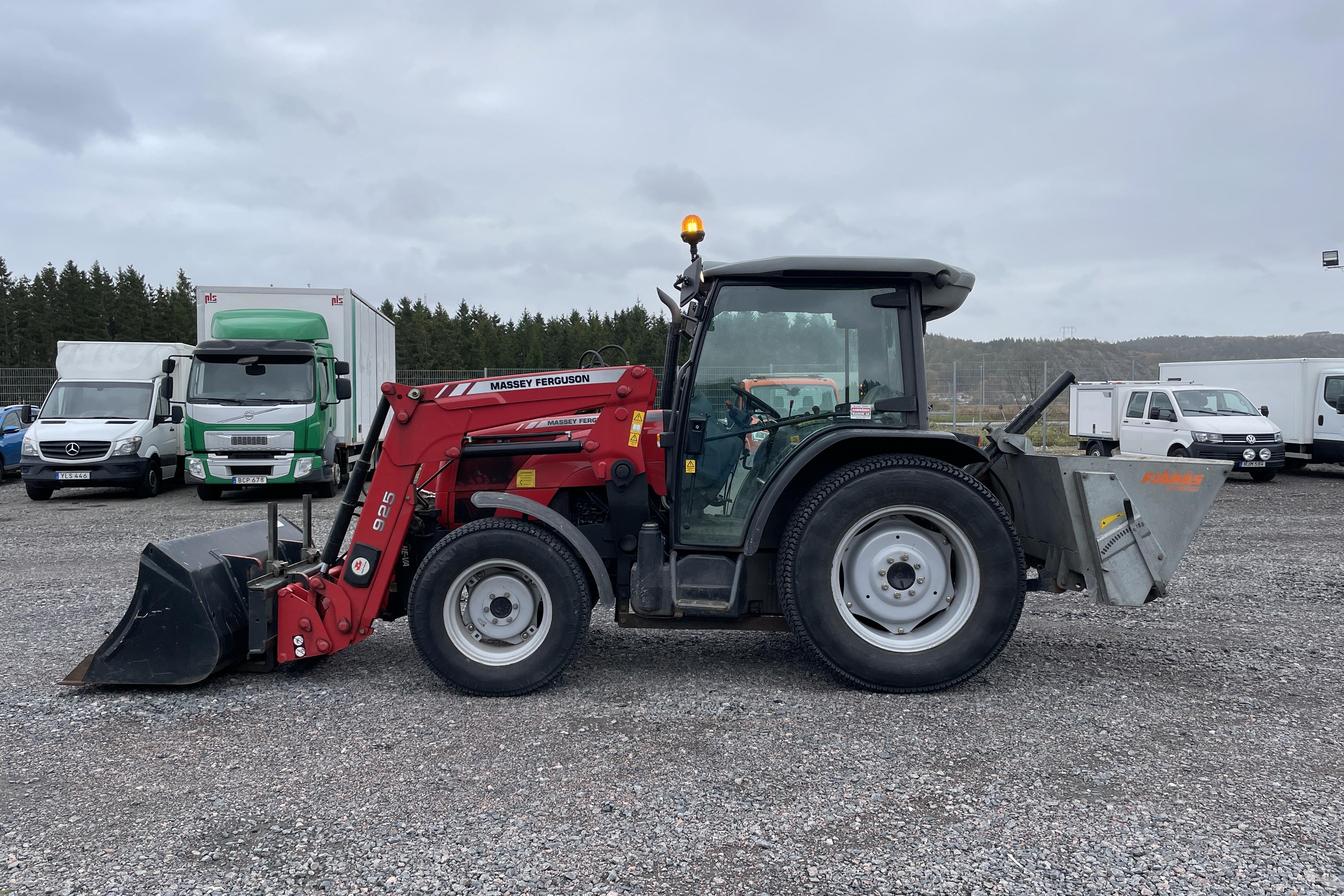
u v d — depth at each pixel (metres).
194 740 3.60
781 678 4.43
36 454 13.20
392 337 19.33
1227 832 2.73
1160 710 3.89
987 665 4.13
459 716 3.88
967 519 4.09
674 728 3.70
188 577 4.17
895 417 4.39
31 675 4.52
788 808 2.92
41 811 2.94
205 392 12.76
